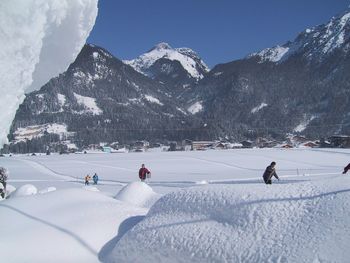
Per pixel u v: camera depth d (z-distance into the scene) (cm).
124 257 555
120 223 638
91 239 596
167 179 3600
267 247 452
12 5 394
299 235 449
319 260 414
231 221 508
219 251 477
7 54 419
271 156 6862
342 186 490
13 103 464
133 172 4822
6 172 1268
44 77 620
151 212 603
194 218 544
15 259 539
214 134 16388
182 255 504
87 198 720
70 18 520
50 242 573
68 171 5128
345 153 7138
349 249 410
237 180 3166
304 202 486
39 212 671
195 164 5878
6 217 660
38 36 441
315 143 11556
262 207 499
